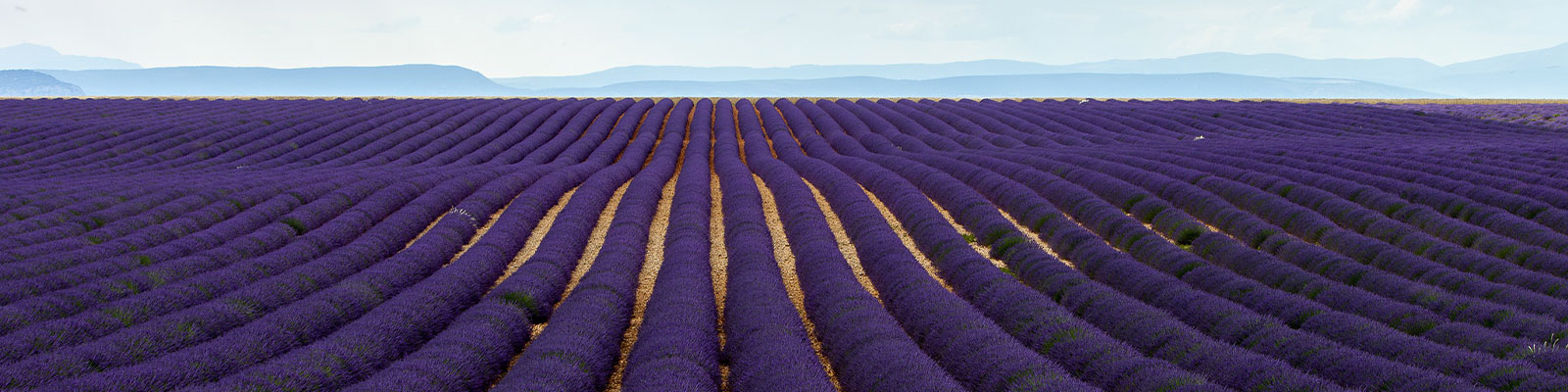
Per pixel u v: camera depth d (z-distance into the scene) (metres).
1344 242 15.92
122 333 10.50
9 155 34.72
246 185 24.44
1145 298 13.16
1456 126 40.72
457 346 10.41
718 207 24.80
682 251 16.81
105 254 16.17
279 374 8.85
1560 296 12.03
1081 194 21.84
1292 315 11.38
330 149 39.78
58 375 8.94
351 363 9.76
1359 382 8.61
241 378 8.71
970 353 10.12
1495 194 18.59
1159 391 8.17
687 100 74.06
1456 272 13.16
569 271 16.33
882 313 11.96
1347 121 44.31
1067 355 10.09
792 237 19.12
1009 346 10.00
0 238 17.22
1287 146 29.27
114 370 9.00
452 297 13.40
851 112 59.44
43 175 30.41
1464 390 7.77
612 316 12.12
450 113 55.38
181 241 17.30
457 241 18.97
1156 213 19.81
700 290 13.46
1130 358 9.34
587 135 45.72
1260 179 22.30
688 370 9.48
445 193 24.38
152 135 39.97
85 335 10.81
